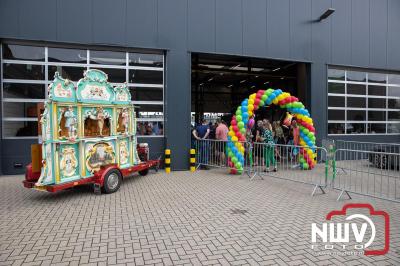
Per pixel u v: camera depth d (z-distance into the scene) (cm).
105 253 396
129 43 1002
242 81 2108
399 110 1487
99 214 557
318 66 1277
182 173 989
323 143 1191
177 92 1053
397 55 1440
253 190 750
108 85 761
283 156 996
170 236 454
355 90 1391
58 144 638
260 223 512
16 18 907
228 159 971
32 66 947
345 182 840
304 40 1244
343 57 1323
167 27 1038
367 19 1370
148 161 936
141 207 602
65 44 960
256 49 1157
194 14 1066
